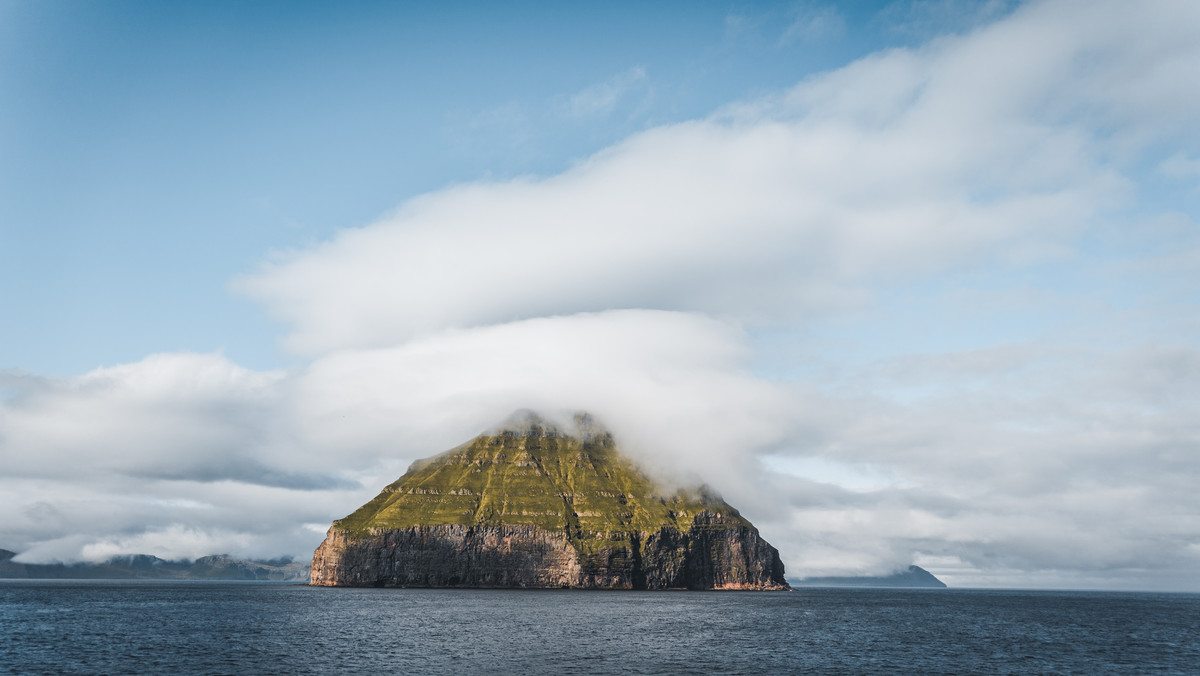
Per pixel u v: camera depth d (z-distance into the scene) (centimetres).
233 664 11100
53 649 12688
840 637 16650
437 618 19712
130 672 10381
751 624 19688
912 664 12506
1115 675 11975
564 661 11975
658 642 14825
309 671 10562
